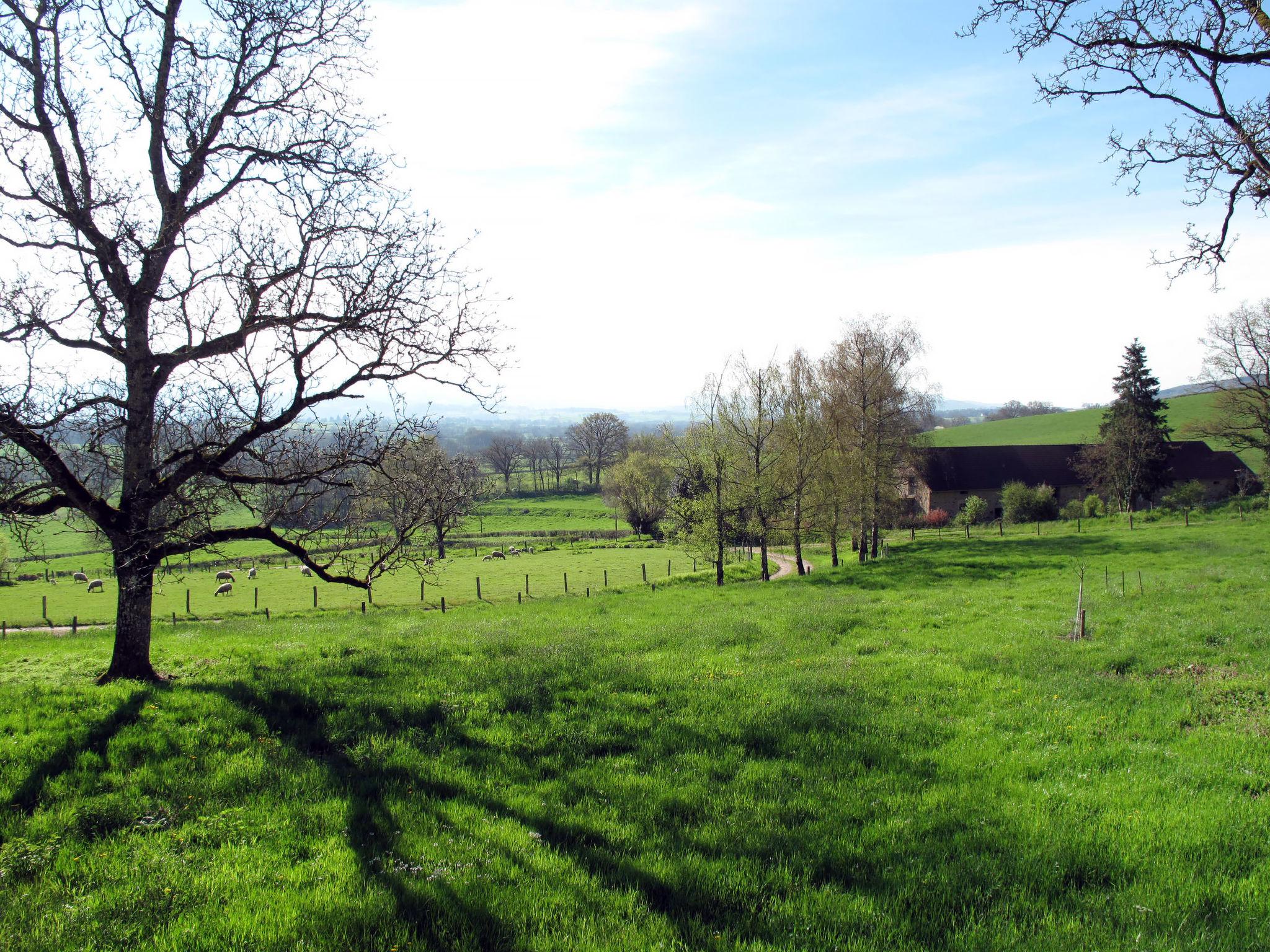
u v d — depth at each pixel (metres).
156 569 13.79
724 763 9.52
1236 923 5.63
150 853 7.13
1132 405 66.94
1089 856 6.80
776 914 6.00
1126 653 14.86
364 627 25.61
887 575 37.84
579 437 142.50
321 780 8.85
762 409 41.69
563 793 8.64
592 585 49.59
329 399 13.96
